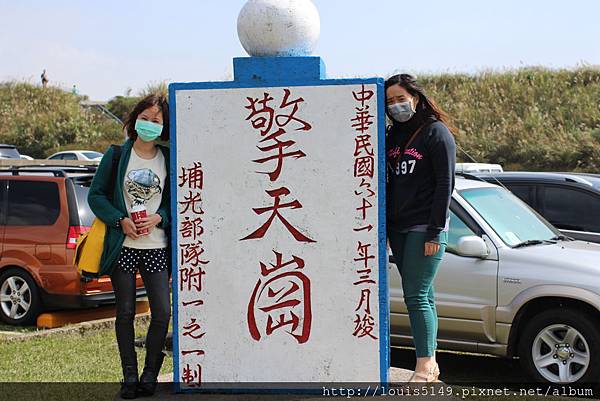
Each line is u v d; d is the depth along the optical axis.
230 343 4.45
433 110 4.40
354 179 4.34
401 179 4.38
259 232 4.42
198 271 4.46
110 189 4.46
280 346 4.41
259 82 4.40
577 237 7.76
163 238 4.48
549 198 8.12
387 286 4.39
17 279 8.45
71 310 8.59
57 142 30.45
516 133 25.16
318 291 4.38
